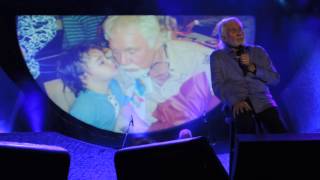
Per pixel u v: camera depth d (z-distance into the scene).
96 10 4.68
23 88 4.52
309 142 2.36
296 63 4.83
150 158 2.43
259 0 4.82
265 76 3.36
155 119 4.70
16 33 4.54
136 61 4.75
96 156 4.34
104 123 4.63
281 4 4.83
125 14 4.73
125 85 4.72
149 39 4.77
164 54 4.78
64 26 4.64
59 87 4.60
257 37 4.83
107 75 4.70
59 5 4.61
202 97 4.77
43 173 2.31
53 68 4.61
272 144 2.36
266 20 4.83
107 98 4.67
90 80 4.67
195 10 4.78
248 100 3.33
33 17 4.58
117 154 2.44
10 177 2.30
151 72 4.76
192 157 2.43
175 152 2.43
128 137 4.61
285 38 4.86
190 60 4.80
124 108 4.69
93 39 4.70
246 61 3.34
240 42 3.41
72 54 4.65
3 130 4.47
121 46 4.73
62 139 4.39
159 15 4.77
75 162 4.29
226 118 3.40
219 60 3.42
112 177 4.19
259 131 3.32
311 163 2.39
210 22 4.80
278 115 3.29
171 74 4.78
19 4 4.54
